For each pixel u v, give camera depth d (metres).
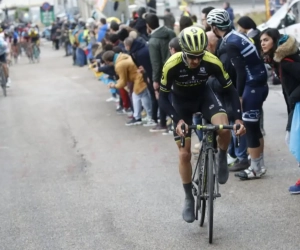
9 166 9.12
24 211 6.88
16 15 58.50
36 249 5.69
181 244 5.57
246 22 8.35
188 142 5.73
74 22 35.03
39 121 13.02
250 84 7.18
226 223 6.06
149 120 11.62
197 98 5.94
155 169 8.39
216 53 7.57
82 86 19.11
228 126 5.42
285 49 6.45
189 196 5.91
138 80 11.48
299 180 6.81
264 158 8.45
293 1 17.08
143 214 6.50
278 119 11.14
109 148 9.96
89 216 6.55
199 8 23.78
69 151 9.94
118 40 13.09
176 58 5.57
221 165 6.04
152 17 10.24
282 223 5.95
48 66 28.38
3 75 17.56
